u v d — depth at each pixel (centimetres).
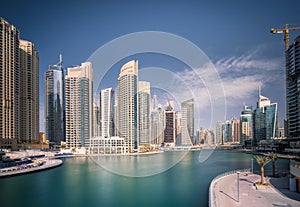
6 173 9262
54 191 6738
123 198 5791
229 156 18950
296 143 17725
